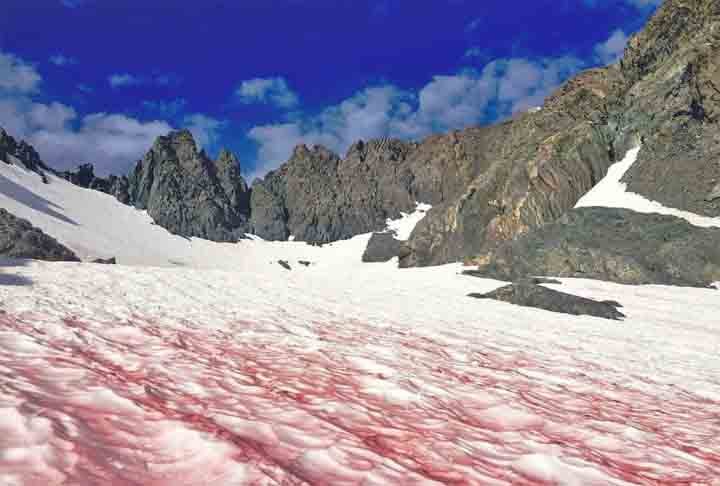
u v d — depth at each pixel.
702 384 9.42
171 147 138.62
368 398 5.79
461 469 3.94
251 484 3.01
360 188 128.75
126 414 4.11
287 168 145.88
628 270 39.75
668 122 53.25
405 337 11.44
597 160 61.19
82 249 86.12
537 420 5.85
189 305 13.09
